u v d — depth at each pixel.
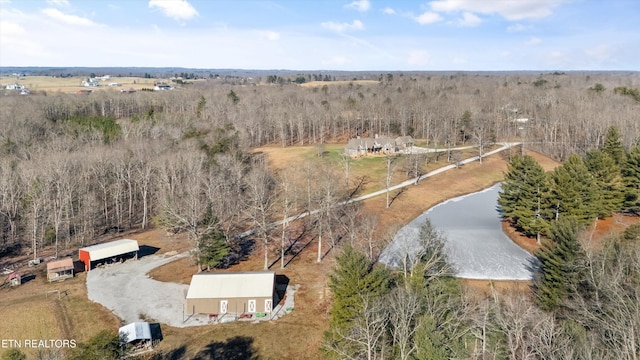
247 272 47.53
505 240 63.94
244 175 81.19
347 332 32.00
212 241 52.41
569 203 58.66
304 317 43.12
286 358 37.09
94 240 64.81
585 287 36.91
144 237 66.25
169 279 51.53
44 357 34.47
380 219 69.94
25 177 69.88
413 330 30.31
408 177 92.31
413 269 36.91
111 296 47.25
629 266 36.75
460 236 65.12
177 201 64.81
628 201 65.69
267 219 67.25
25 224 66.56
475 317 32.47
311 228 66.81
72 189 68.00
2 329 40.47
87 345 31.81
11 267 55.75
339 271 36.84
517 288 47.69
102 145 89.00
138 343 37.59
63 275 51.91
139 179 74.31
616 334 29.33
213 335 40.03
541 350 28.95
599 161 65.88
